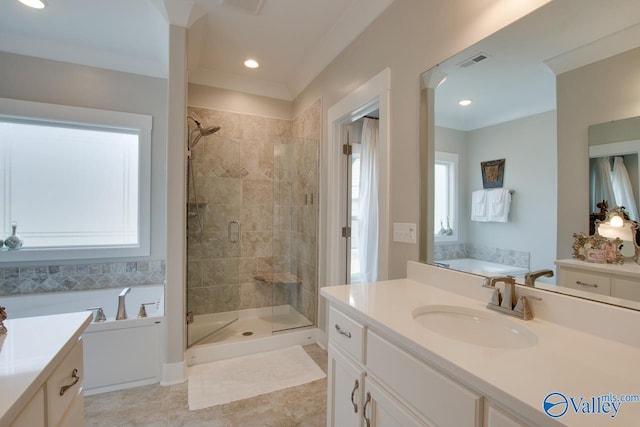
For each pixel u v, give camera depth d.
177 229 2.05
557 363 0.72
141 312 2.14
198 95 3.02
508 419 0.62
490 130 1.27
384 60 1.84
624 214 0.90
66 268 2.63
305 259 2.98
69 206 2.75
